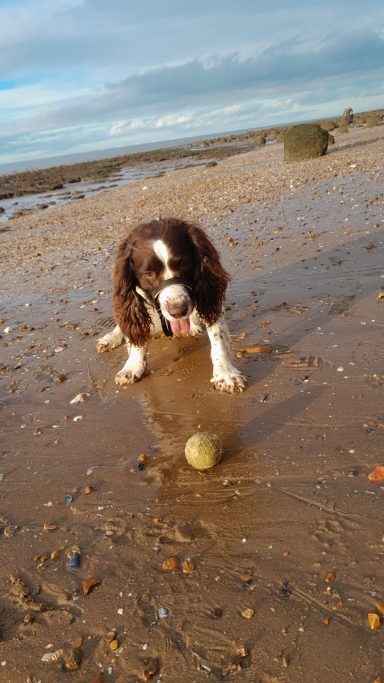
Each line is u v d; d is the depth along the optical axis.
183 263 1.09
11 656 0.59
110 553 0.71
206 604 0.61
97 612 0.63
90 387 1.22
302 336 1.28
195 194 4.29
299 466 0.82
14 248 3.41
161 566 0.68
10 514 0.82
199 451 0.83
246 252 2.13
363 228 2.13
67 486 0.87
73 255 2.79
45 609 0.64
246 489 0.79
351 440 0.86
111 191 6.89
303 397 1.01
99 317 1.70
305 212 2.65
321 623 0.56
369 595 0.58
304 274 1.74
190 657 0.55
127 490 0.83
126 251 1.14
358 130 9.80
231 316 1.49
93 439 1.00
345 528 0.68
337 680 0.51
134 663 0.56
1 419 1.13
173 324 1.10
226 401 1.06
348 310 1.38
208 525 0.73
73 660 0.57
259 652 0.55
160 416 1.04
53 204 6.73
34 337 1.61
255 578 0.63
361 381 1.03
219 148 14.84
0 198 9.47
